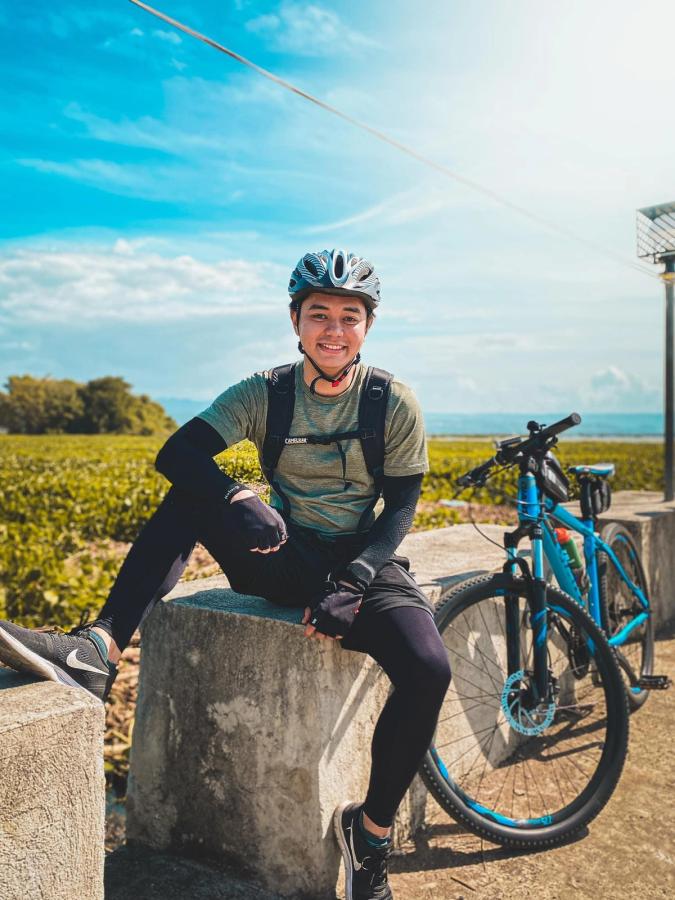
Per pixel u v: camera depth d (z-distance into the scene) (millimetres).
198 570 3303
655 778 2709
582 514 3305
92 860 1345
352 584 1884
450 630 2559
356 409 2010
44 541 7520
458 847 2279
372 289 1958
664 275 4945
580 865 2182
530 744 2949
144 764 2250
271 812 2033
